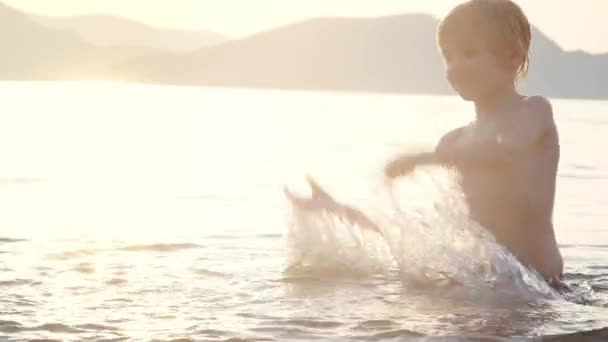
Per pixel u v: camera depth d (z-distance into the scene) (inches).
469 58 133.2
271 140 665.6
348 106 1718.8
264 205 283.6
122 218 237.0
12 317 99.8
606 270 149.0
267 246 175.5
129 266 142.1
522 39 132.2
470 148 131.7
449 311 102.8
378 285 122.0
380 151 522.0
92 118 962.7
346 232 136.7
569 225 243.1
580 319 98.1
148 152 553.0
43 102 1401.3
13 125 759.7
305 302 109.7
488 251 117.8
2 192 304.8
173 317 100.5
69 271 135.8
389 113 1298.0
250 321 97.7
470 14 132.8
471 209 130.8
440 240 121.6
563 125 977.5
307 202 140.8
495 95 133.5
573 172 440.8
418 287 120.3
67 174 386.3
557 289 120.5
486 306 106.0
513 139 128.6
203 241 184.4
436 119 1050.1
